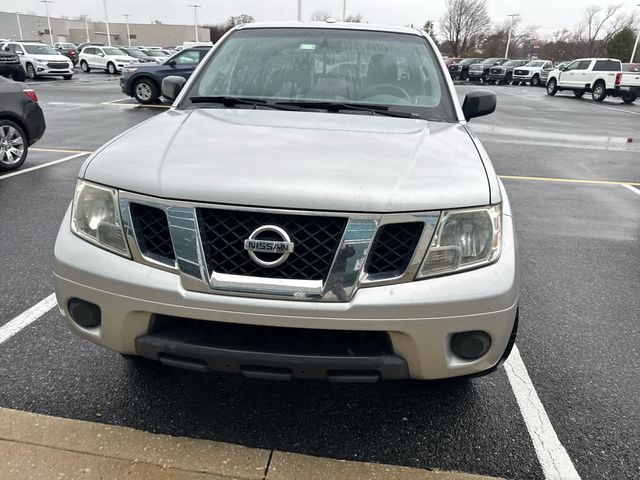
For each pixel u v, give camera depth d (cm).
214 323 198
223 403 252
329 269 187
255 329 196
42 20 8675
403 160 216
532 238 508
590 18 6569
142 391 258
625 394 268
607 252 475
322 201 186
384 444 230
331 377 197
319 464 218
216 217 190
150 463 215
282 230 185
